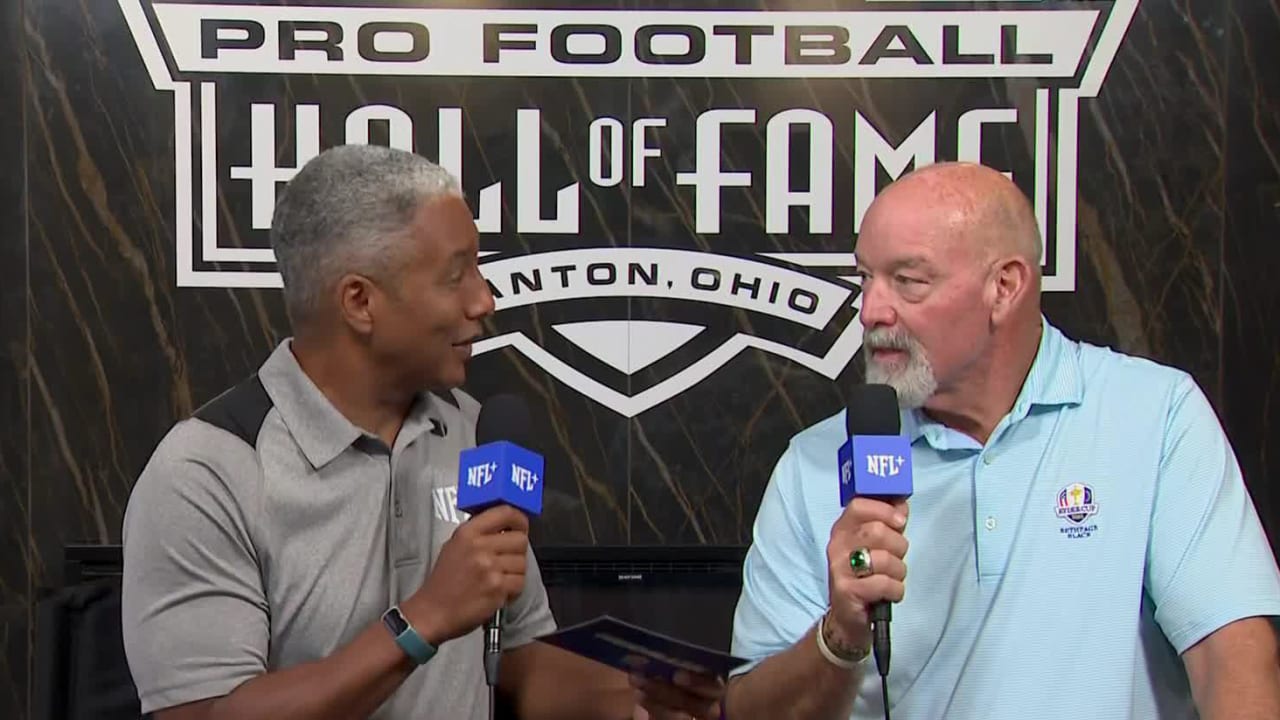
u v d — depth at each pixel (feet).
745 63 8.71
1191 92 8.70
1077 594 5.18
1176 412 5.32
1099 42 8.68
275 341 8.71
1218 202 8.72
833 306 8.78
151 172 8.65
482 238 8.77
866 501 4.42
